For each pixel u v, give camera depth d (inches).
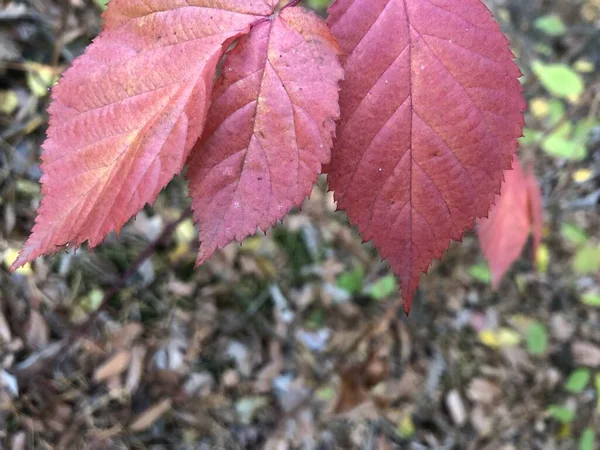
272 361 16.5
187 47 3.8
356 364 17.6
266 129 3.9
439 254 4.2
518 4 27.0
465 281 21.5
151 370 14.3
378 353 18.2
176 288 15.7
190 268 16.2
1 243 12.9
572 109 14.4
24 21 14.7
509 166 4.1
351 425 16.7
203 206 3.9
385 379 18.0
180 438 14.0
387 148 4.1
